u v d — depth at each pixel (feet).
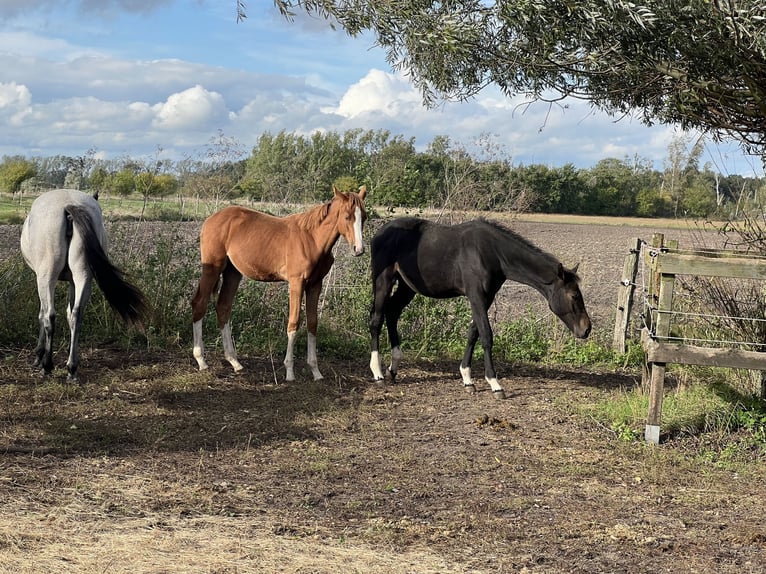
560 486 17.33
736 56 18.13
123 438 19.40
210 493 15.96
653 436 20.83
